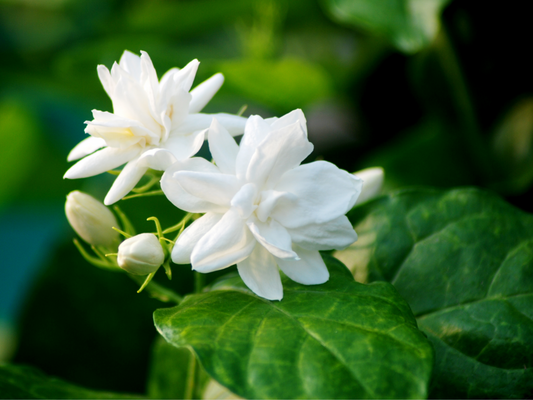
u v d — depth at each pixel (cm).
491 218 20
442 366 19
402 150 25
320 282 18
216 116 19
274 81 27
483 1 23
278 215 18
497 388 18
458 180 24
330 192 17
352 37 31
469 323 19
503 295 19
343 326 17
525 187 23
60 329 25
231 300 18
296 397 16
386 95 29
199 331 17
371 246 20
